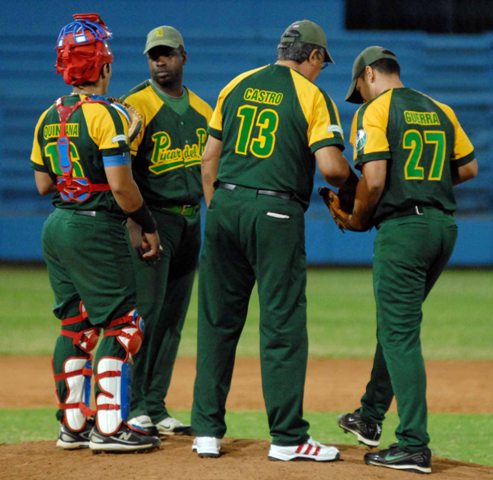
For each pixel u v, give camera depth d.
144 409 19.69
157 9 85.00
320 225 76.75
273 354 16.31
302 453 16.38
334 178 16.11
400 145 16.58
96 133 16.20
